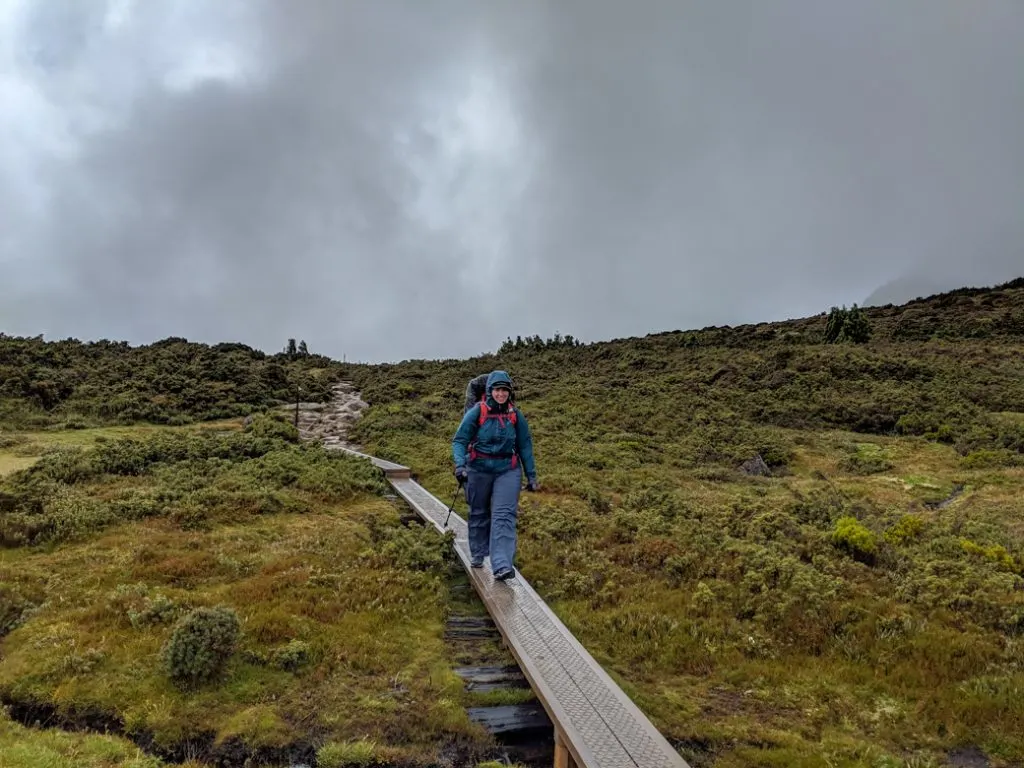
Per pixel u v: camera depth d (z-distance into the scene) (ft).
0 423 62.49
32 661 18.25
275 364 114.42
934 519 38.11
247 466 43.88
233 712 16.69
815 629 21.72
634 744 14.21
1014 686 17.78
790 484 52.19
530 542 31.63
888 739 16.33
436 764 15.55
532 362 140.05
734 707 18.11
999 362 102.89
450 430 74.38
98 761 14.37
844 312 136.56
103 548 28.07
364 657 19.56
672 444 65.92
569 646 19.16
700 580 26.37
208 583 24.63
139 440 48.85
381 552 28.09
